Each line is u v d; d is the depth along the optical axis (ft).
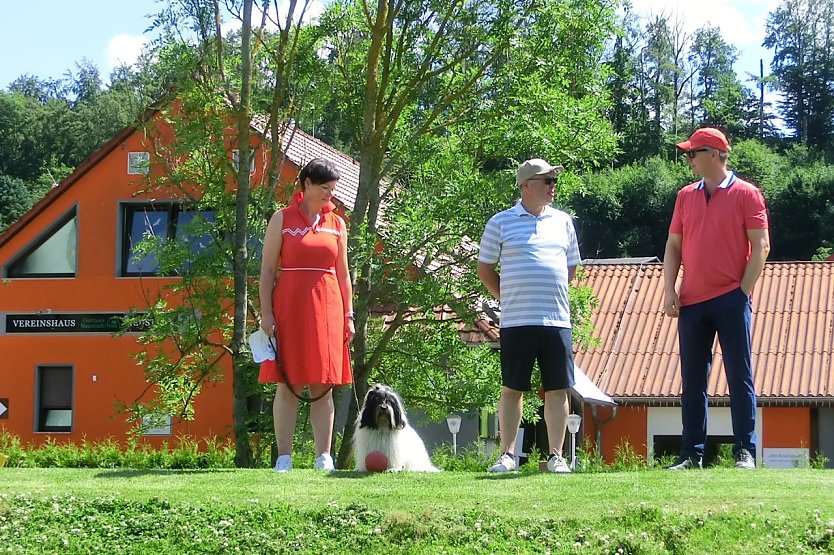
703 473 29.86
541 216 31.65
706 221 31.83
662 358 102.78
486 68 66.08
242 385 57.72
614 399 98.63
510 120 65.82
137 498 27.43
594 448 97.45
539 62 64.80
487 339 86.43
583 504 25.57
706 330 32.27
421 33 65.05
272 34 65.00
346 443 63.36
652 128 341.21
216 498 27.22
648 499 25.85
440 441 87.97
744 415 31.71
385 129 66.23
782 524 23.57
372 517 25.20
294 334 31.14
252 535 24.52
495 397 68.74
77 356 103.65
